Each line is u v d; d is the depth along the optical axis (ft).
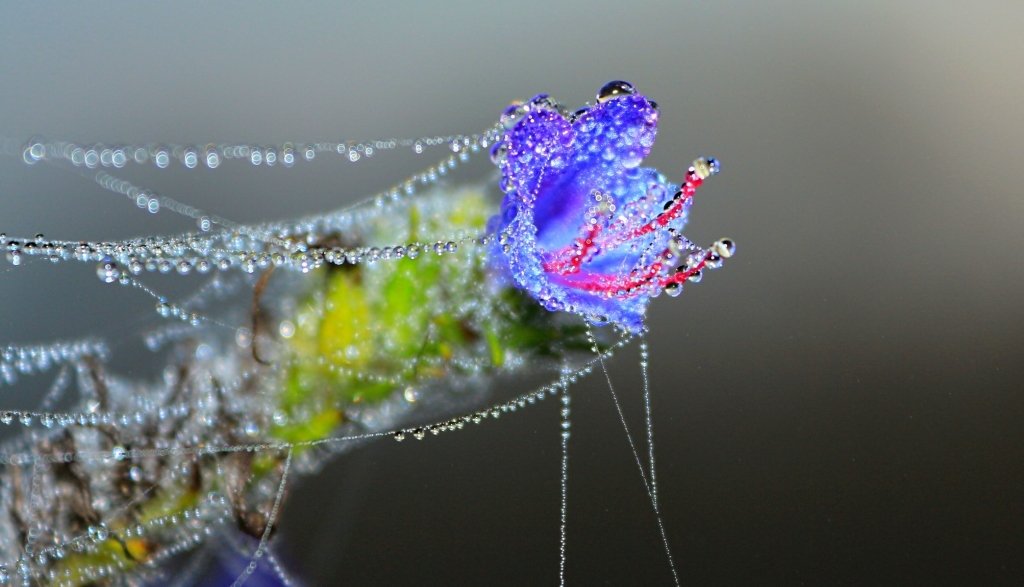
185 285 0.59
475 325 0.58
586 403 0.59
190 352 0.58
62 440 0.57
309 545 0.57
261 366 0.58
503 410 0.59
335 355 0.58
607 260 0.57
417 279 0.58
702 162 0.57
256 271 0.58
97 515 0.57
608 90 0.57
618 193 0.57
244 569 0.57
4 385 0.58
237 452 0.58
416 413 0.59
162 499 0.57
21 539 0.57
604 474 0.58
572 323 0.58
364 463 0.58
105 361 0.58
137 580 0.57
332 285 0.58
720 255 0.57
